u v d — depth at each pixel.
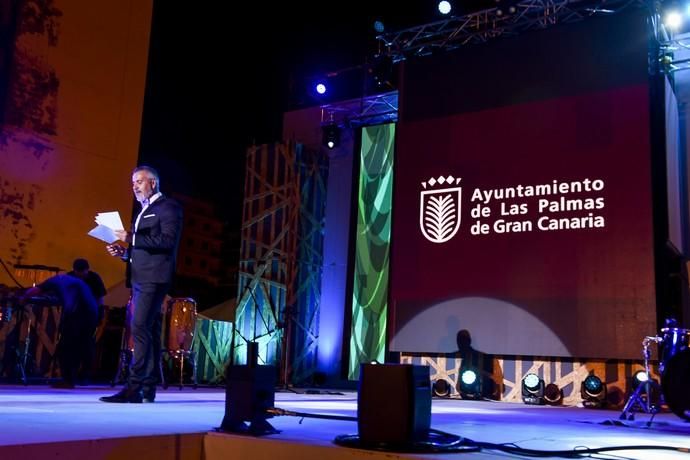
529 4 9.70
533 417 5.36
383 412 2.52
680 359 4.64
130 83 10.78
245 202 11.85
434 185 9.54
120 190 10.50
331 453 2.48
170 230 4.33
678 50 9.32
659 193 8.55
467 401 8.36
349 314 11.18
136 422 3.07
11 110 9.20
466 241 9.17
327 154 11.95
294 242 11.21
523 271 8.73
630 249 8.13
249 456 2.67
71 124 9.91
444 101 9.69
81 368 8.30
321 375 10.55
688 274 9.30
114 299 9.45
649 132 8.26
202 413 3.77
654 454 2.76
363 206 11.37
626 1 9.23
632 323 7.98
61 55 9.84
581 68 8.81
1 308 7.24
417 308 9.36
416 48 10.54
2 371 7.42
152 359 4.52
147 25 11.13
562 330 8.37
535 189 8.83
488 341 8.80
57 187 9.65
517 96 9.16
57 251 9.55
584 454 2.70
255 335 11.22
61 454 2.26
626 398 8.00
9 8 9.25
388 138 11.30
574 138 8.69
